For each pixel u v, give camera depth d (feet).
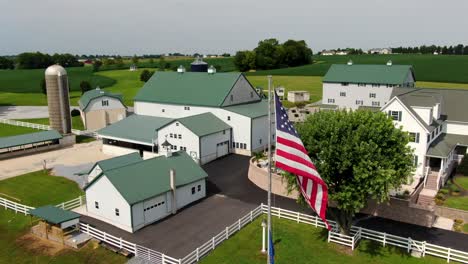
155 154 191.01
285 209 131.95
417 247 103.60
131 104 356.38
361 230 112.16
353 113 108.17
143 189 122.31
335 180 101.86
